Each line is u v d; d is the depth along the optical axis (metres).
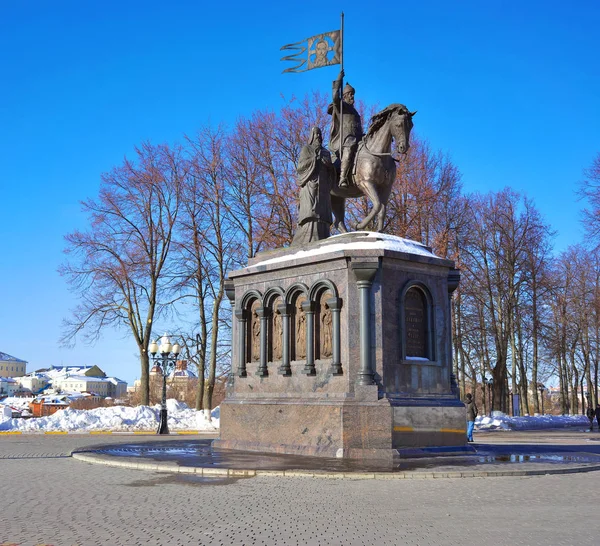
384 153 18.36
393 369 16.72
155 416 36.91
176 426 35.94
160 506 9.61
